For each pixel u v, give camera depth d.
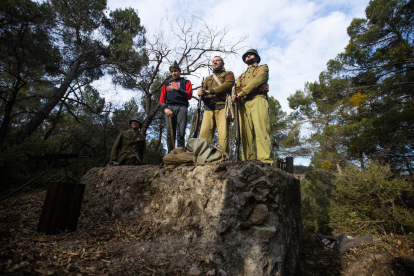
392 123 9.84
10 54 8.59
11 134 8.70
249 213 2.36
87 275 1.73
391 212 5.80
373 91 12.40
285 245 2.45
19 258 1.64
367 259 3.28
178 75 4.45
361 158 11.48
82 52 10.09
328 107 14.05
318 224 6.12
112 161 4.37
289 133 15.25
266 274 2.11
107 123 11.15
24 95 11.23
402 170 10.46
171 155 3.17
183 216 2.66
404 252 3.23
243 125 3.76
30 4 8.88
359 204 6.27
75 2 10.32
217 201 2.45
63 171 7.54
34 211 3.42
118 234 2.70
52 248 2.07
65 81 9.80
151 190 3.14
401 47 11.54
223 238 2.29
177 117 4.24
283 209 2.64
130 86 11.29
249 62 4.10
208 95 3.79
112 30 11.85
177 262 2.23
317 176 14.32
